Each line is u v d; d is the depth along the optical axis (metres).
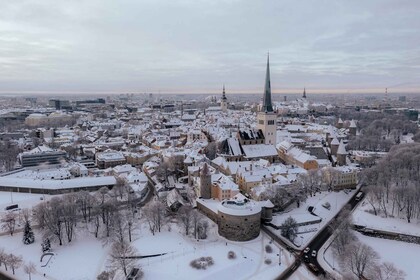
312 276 156.75
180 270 158.25
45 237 181.25
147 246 179.25
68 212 191.38
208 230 197.88
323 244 185.50
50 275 159.88
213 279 152.75
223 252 173.50
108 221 197.75
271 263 166.50
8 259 163.75
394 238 190.88
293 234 187.50
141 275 153.25
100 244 186.88
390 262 164.88
